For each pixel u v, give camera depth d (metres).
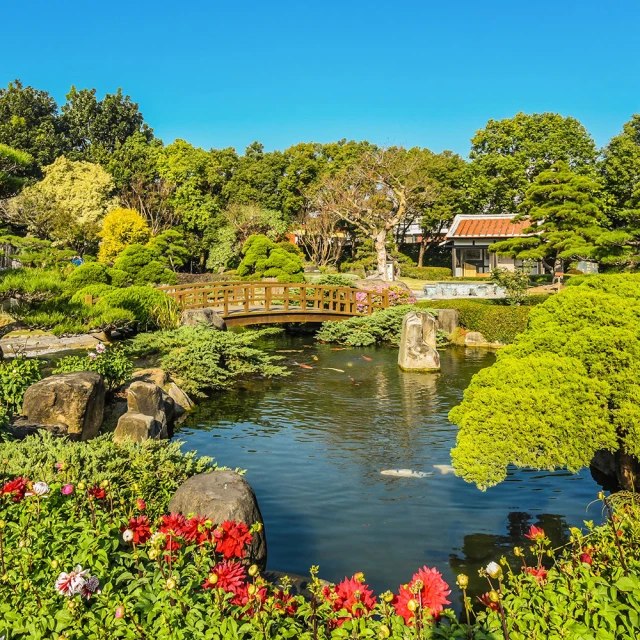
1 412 8.52
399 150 39.31
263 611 3.57
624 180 34.12
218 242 48.25
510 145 47.16
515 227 40.34
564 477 9.32
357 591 3.68
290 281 33.44
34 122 59.56
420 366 18.11
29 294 11.95
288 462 10.15
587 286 8.80
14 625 3.54
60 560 4.10
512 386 7.29
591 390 7.04
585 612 3.46
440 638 3.43
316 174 53.62
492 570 3.44
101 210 45.41
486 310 22.98
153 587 3.81
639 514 4.91
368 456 10.45
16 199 37.09
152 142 56.66
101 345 12.04
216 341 17.17
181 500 6.39
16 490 4.80
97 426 10.05
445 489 8.91
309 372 18.02
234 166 55.81
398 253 47.75
